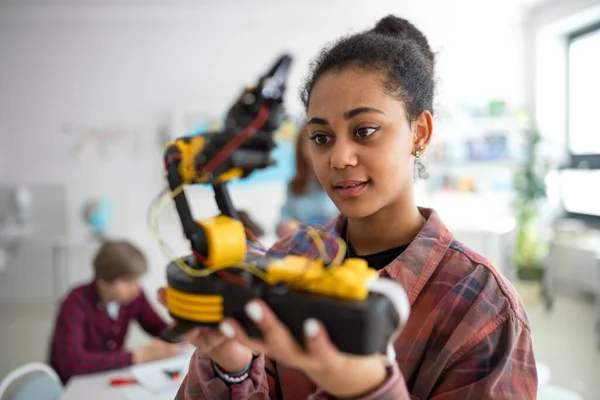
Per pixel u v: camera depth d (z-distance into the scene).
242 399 0.53
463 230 3.99
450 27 4.36
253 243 0.54
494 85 4.42
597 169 4.07
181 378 1.46
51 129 4.25
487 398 0.51
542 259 4.04
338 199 0.57
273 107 0.40
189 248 0.44
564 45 4.34
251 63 4.30
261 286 0.40
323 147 0.58
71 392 1.38
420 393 0.56
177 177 0.43
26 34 4.19
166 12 4.19
